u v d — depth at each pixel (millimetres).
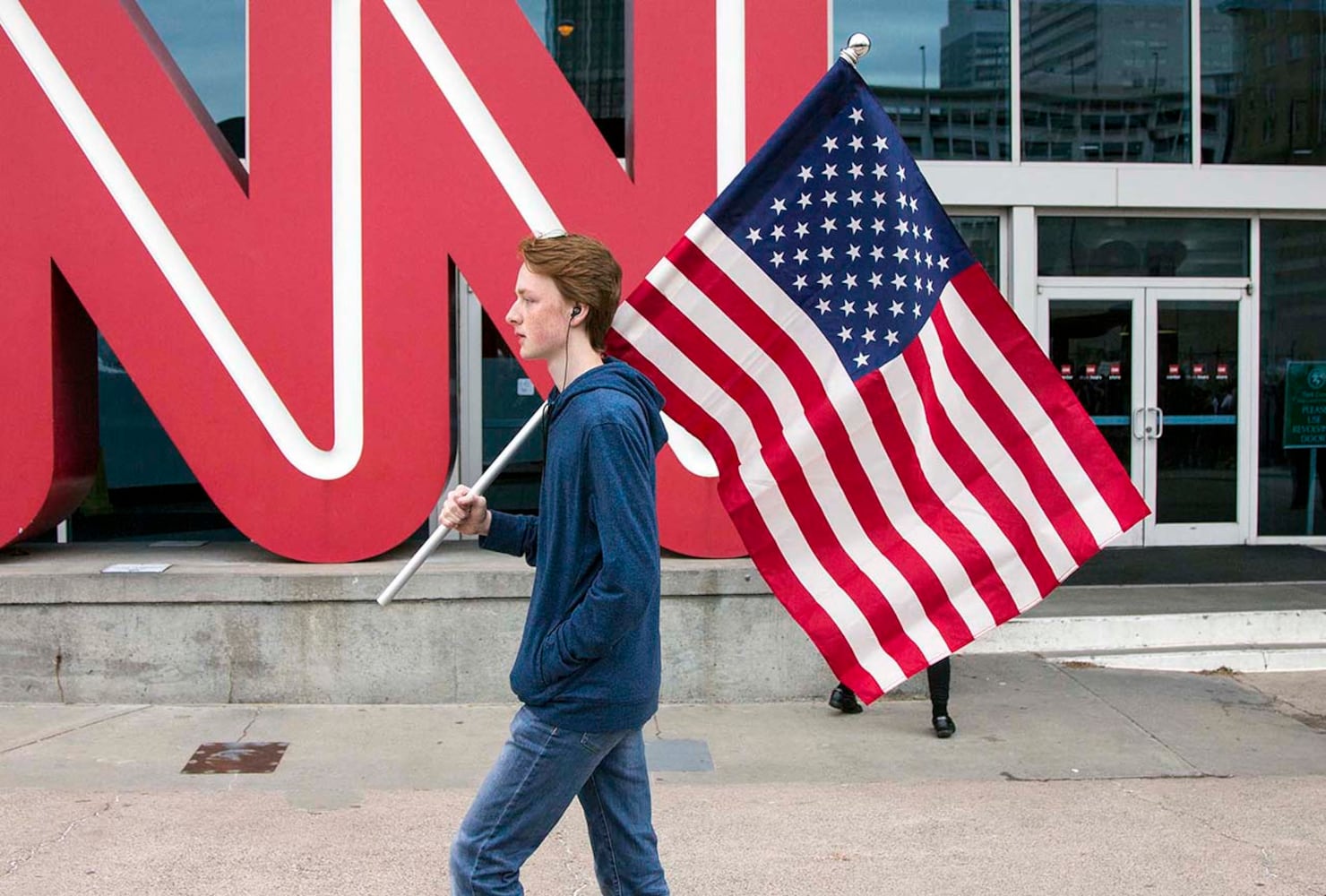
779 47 6035
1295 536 9898
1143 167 9516
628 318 3678
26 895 3756
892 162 3723
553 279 2689
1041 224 9648
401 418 6051
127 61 5898
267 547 6055
